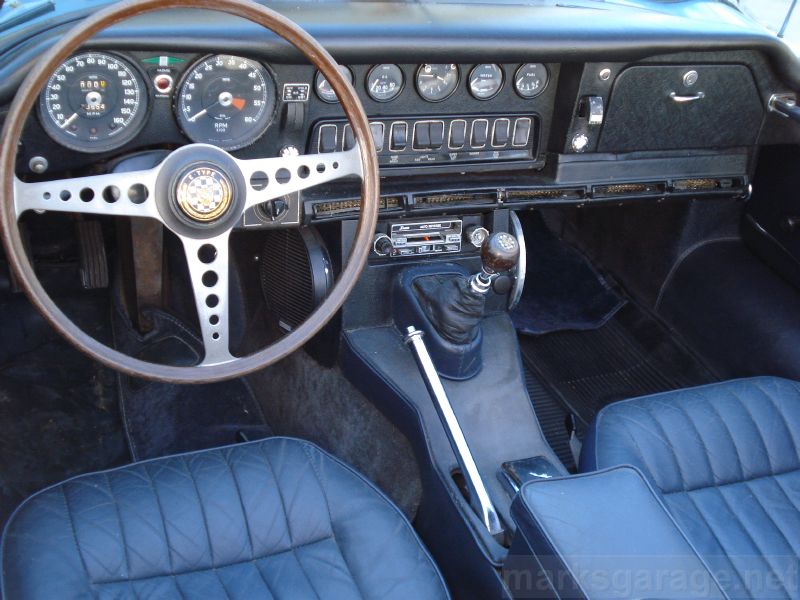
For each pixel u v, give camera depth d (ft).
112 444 7.91
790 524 5.82
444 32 6.19
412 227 7.19
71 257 9.01
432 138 6.91
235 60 5.85
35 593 4.61
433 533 6.48
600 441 6.10
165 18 5.72
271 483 5.46
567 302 9.70
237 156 6.48
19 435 7.79
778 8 8.12
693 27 7.01
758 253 8.76
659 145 7.59
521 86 6.92
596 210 10.05
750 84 7.43
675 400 6.45
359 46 5.95
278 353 5.45
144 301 8.16
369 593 5.11
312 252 7.10
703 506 5.85
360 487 5.60
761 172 8.45
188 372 5.26
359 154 5.46
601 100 6.97
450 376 6.86
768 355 8.03
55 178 6.09
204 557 5.10
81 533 4.97
